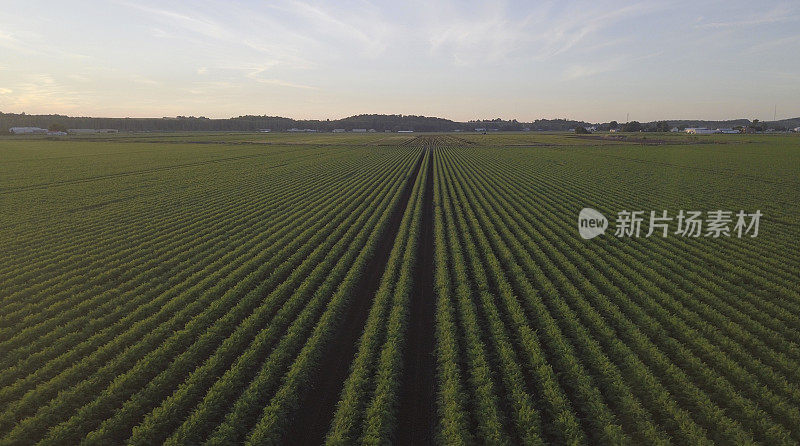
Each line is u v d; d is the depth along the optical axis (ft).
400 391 48.24
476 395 44.47
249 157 294.25
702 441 37.68
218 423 42.60
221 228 107.24
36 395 44.19
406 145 447.83
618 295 65.72
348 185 175.11
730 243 95.55
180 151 337.11
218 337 57.21
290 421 43.34
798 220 112.98
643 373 46.24
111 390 45.06
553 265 77.46
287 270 80.48
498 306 65.57
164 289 71.92
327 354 55.31
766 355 50.93
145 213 124.36
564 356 49.85
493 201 138.62
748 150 313.12
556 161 267.59
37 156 283.38
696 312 62.90
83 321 60.80
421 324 62.49
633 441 39.22
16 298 67.62
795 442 37.55
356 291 73.56
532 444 37.96
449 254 89.51
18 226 108.47
